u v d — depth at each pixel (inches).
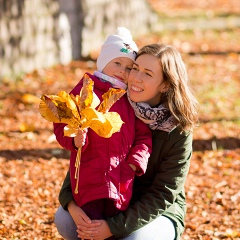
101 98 181.2
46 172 316.2
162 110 178.2
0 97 433.7
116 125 166.4
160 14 828.0
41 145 354.0
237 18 823.1
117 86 183.2
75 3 553.6
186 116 179.3
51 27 520.7
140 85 177.5
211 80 521.7
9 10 471.5
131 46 185.5
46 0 512.7
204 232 251.6
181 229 188.7
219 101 461.4
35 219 257.9
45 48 514.6
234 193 299.7
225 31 735.1
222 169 333.7
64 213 185.8
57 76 497.0
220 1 962.1
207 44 660.7
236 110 443.2
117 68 183.3
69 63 538.0
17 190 289.7
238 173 328.8
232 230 254.4
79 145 169.0
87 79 169.6
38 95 445.4
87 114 165.5
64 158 337.4
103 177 171.6
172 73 177.2
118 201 173.5
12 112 405.1
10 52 475.5
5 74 471.2
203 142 373.4
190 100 180.5
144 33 694.5
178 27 744.3
